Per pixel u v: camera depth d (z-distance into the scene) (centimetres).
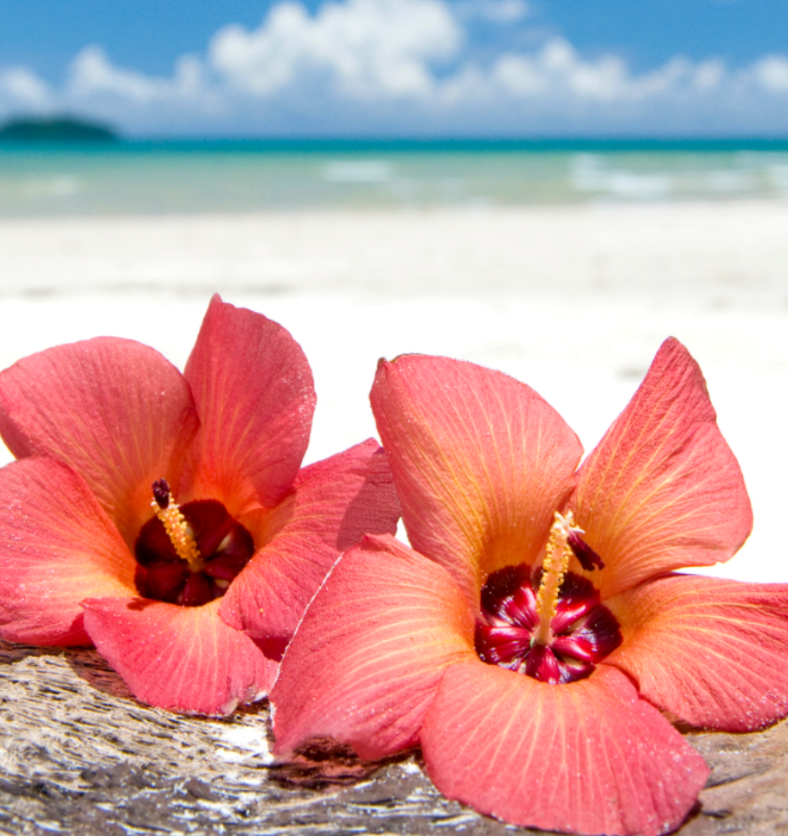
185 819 19
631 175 388
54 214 205
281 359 25
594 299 92
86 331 69
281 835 18
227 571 25
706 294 96
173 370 25
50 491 24
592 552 23
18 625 22
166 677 21
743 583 22
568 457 24
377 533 23
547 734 19
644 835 17
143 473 26
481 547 23
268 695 21
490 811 18
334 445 43
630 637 22
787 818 19
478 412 24
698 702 20
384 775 20
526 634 23
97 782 19
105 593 23
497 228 179
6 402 25
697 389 24
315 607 21
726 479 23
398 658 20
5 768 19
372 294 96
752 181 349
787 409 48
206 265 121
